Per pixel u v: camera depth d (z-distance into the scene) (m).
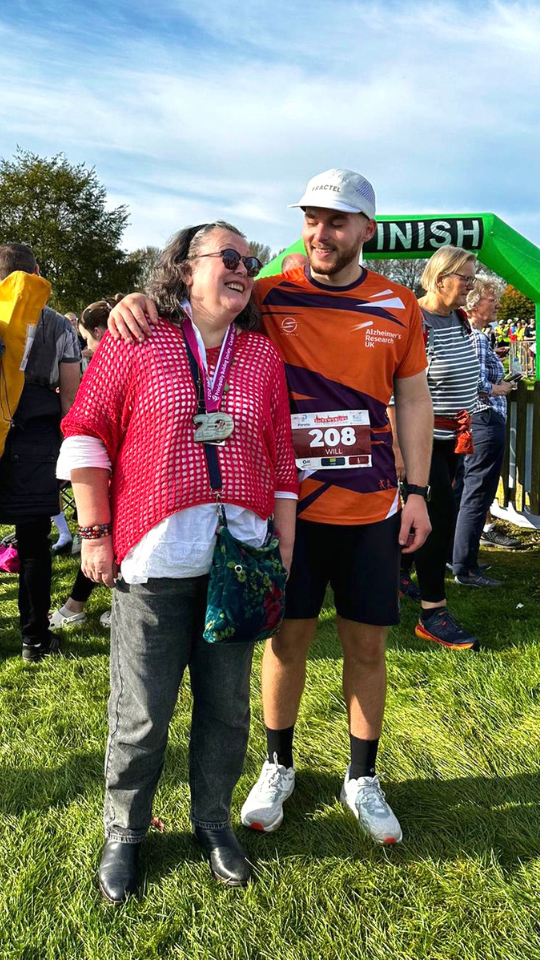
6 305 3.00
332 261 1.93
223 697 1.85
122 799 1.90
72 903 1.87
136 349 1.65
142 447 1.66
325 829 2.17
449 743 2.62
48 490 3.21
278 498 1.91
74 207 39.09
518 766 2.47
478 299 4.77
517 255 6.02
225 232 1.68
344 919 1.83
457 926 1.80
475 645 3.44
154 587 1.69
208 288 1.67
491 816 2.21
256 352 1.80
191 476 1.65
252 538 1.76
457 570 4.47
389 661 3.33
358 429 2.01
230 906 1.86
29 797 2.34
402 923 1.81
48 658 3.44
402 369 2.15
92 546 1.74
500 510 6.17
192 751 1.97
